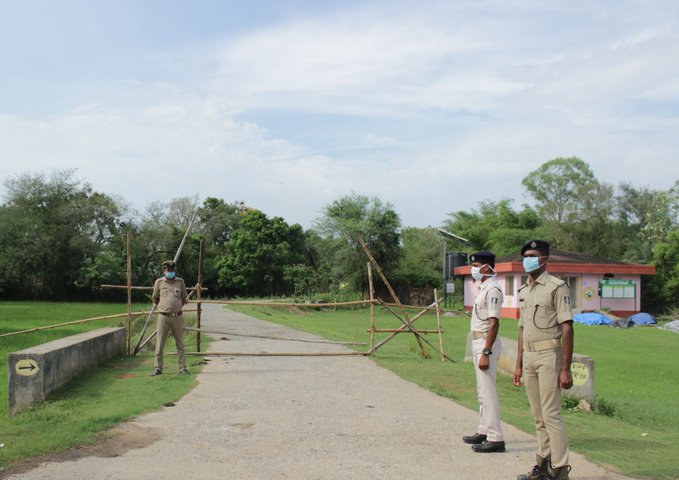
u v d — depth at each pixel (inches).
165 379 403.9
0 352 562.6
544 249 215.5
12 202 2212.1
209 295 2436.0
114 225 2309.3
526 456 236.4
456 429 278.1
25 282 2236.7
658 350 771.4
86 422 273.7
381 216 1847.9
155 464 218.5
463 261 1626.5
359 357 537.3
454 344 744.3
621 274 1424.7
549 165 2610.7
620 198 2239.2
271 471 212.1
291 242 2456.9
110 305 1754.4
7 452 227.0
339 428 276.5
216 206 2878.9
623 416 362.9
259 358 523.2
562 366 206.4
